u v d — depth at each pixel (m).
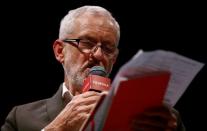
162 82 4.00
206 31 9.88
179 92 4.23
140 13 10.02
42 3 9.86
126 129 4.21
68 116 4.89
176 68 4.02
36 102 6.15
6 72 10.02
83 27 5.69
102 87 4.97
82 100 4.90
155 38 10.01
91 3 9.88
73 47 5.68
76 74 5.64
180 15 9.95
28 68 10.09
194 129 9.98
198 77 9.96
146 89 3.98
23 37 10.02
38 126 5.77
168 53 3.84
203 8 9.88
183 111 10.04
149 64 3.84
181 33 9.97
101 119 4.16
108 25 5.73
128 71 3.82
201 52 9.91
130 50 10.02
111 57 5.71
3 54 9.99
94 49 5.61
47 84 10.14
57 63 10.09
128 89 3.89
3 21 9.92
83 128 4.32
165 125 4.15
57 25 9.98
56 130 4.89
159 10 9.98
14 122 5.92
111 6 9.98
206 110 9.95
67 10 9.88
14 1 9.86
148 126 4.15
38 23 9.97
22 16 9.93
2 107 9.98
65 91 5.94
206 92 9.96
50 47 10.08
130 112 4.09
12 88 10.04
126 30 10.04
